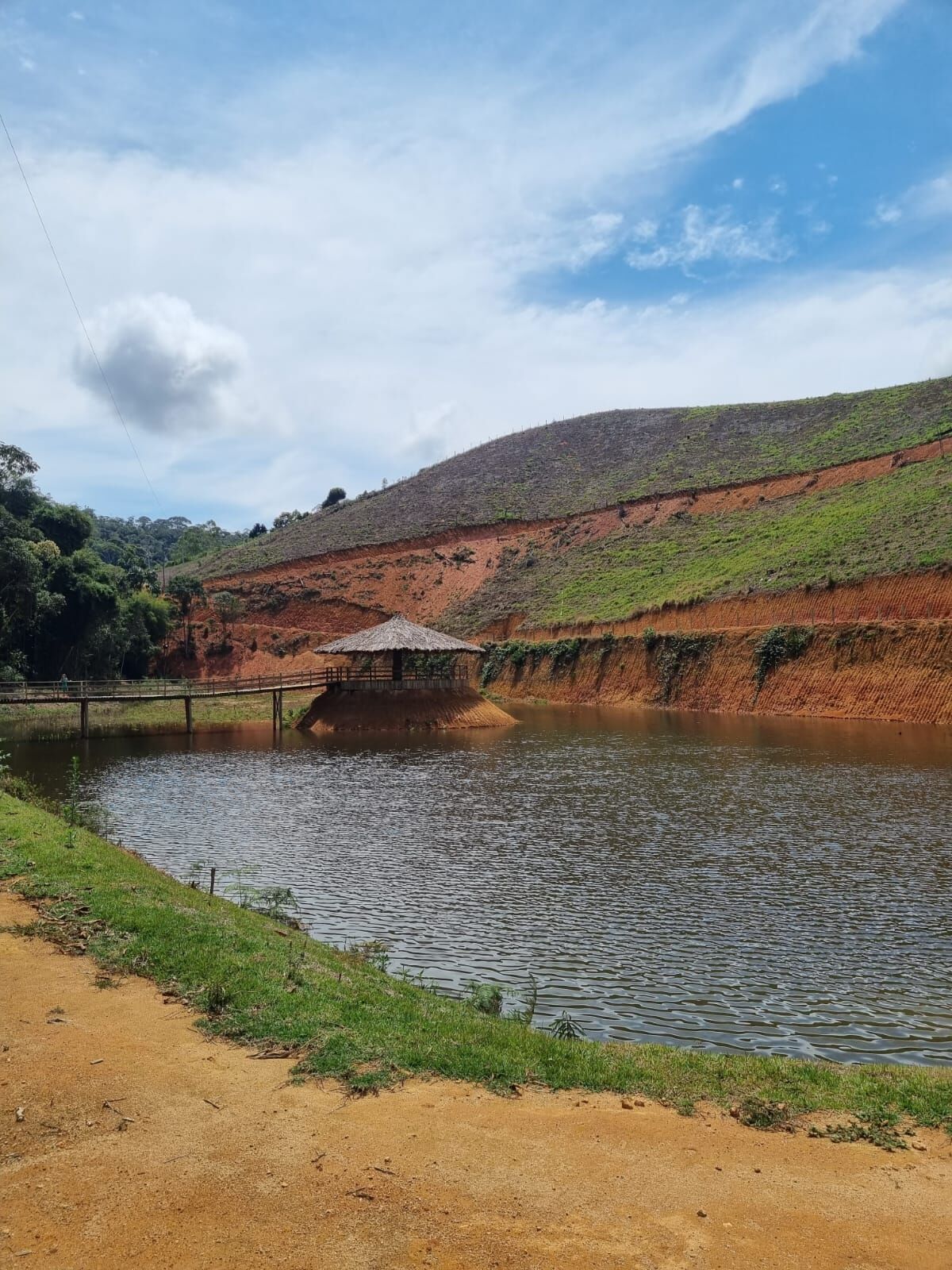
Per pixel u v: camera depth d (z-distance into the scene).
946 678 41.12
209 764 35.69
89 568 74.19
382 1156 5.80
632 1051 8.22
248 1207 5.21
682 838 19.52
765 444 100.31
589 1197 5.40
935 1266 4.78
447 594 95.38
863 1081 7.49
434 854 18.92
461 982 11.66
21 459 76.81
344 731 48.28
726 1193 5.50
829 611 49.81
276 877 17.23
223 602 99.44
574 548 92.38
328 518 129.25
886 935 13.08
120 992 8.75
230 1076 6.97
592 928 13.74
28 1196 5.30
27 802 22.34
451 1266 4.70
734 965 12.08
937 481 59.00
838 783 25.52
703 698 53.28
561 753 35.41
